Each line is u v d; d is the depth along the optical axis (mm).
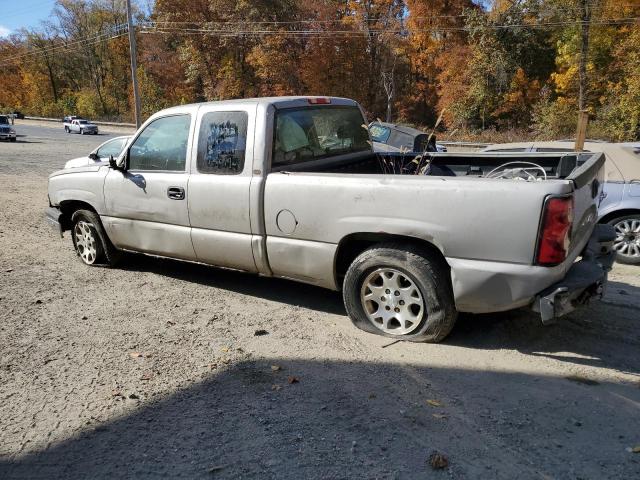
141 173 5461
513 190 3545
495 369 3758
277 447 2943
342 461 2814
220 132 4859
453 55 44562
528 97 41906
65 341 4352
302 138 5020
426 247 4027
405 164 5863
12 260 6773
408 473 2713
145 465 2828
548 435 2998
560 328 4398
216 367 3877
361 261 4211
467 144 34906
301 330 4500
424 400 3379
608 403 3312
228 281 5832
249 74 56031
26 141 36562
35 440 3068
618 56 35062
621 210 6586
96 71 78375
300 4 51094
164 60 64125
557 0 39969
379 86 51594
